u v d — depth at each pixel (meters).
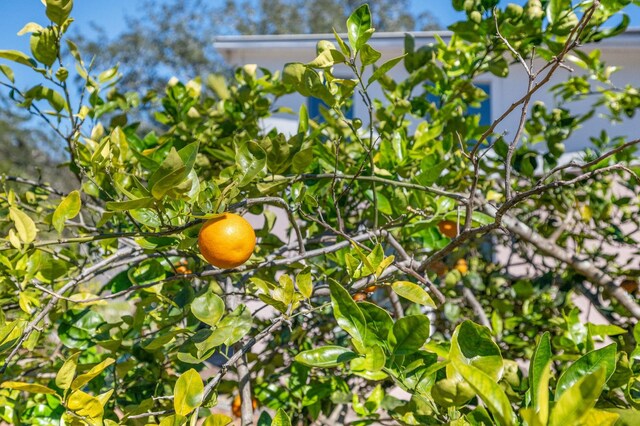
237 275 2.39
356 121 2.11
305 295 1.70
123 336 2.27
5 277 2.11
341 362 1.54
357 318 1.54
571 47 1.68
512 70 7.95
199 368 2.61
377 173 2.56
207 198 1.71
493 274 3.89
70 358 1.44
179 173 1.40
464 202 2.12
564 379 1.32
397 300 2.46
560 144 3.40
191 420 1.46
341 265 2.51
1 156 19.05
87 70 2.66
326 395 2.50
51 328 2.76
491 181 3.77
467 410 1.83
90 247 3.12
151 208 1.60
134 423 1.85
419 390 1.52
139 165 2.71
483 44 3.04
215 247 1.56
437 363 1.51
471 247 3.92
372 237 2.25
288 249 2.47
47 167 17.44
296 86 2.07
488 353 1.36
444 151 2.73
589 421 0.98
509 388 2.02
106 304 2.31
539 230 3.85
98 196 2.62
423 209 2.40
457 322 3.34
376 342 1.54
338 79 2.02
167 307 2.41
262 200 1.82
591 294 3.35
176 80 3.35
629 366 1.61
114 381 2.29
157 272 2.36
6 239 1.82
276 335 3.06
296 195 2.23
